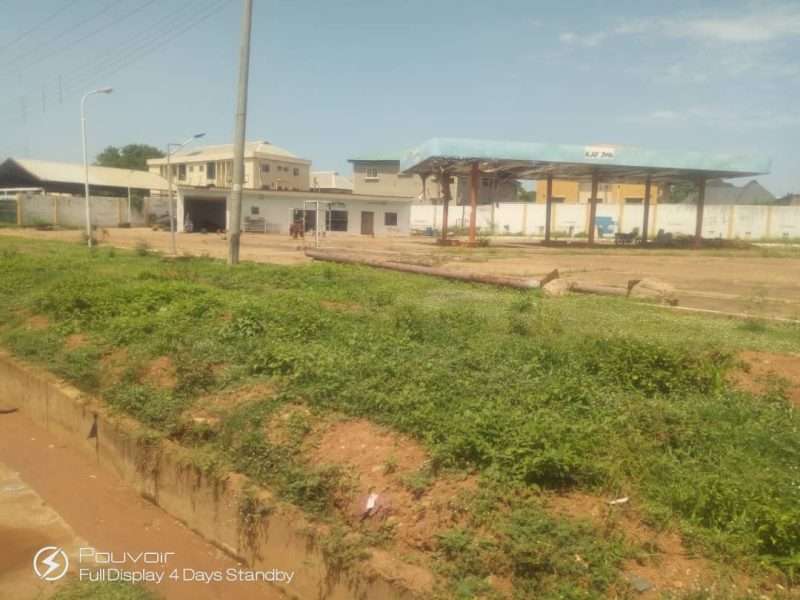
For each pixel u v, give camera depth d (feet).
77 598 13.78
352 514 14.15
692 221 170.30
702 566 11.48
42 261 53.62
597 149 115.55
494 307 35.45
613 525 12.42
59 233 129.18
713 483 13.01
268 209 158.92
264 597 14.53
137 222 174.19
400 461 15.15
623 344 20.88
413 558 12.62
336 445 16.39
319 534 13.82
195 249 91.66
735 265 90.68
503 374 19.27
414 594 11.71
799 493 12.45
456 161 115.44
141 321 27.55
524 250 110.93
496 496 13.29
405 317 26.86
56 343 27.89
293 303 29.96
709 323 34.35
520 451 13.99
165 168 232.32
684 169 121.70
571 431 15.03
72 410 22.91
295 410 18.24
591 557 11.53
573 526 12.24
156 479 18.74
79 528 17.49
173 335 25.32
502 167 124.57
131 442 19.71
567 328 28.22
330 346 23.16
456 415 16.11
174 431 19.13
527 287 47.26
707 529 12.23
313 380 19.77
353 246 112.06
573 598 10.77
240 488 15.94
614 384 19.29
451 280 52.65
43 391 24.89
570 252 109.40
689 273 74.74
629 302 42.68
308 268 51.98
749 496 12.50
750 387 20.33
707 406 17.47
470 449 14.58
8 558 15.62
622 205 178.91
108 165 277.85
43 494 19.49
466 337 25.11
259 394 19.70
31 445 23.40
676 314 38.58
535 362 20.75
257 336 25.05
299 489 15.06
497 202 209.46
